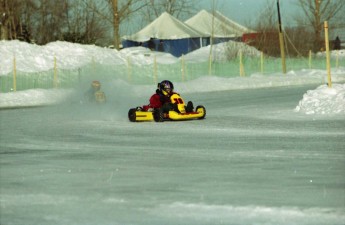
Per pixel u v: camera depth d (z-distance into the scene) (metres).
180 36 191.00
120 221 19.06
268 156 32.00
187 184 24.70
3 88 108.00
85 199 22.33
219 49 166.62
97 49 147.25
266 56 163.75
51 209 20.91
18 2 171.38
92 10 187.12
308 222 18.20
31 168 30.09
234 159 31.28
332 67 157.75
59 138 43.62
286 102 71.50
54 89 100.62
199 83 111.81
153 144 38.75
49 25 185.75
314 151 33.47
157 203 21.33
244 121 51.75
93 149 37.06
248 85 113.06
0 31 164.12
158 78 125.94
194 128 47.50
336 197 21.61
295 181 24.81
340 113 54.56
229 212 19.70
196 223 18.53
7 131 49.44
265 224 18.12
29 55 135.75
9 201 22.31
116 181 25.80
